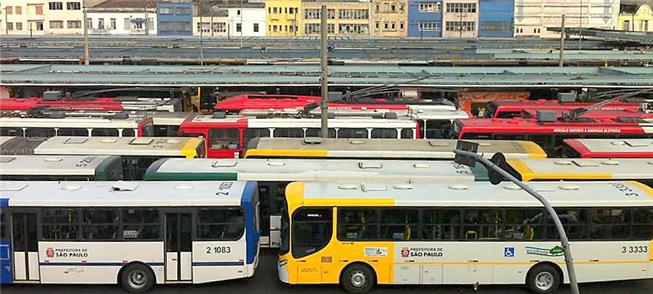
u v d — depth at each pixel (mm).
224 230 19172
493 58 61344
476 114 46500
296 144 26625
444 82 46312
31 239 19078
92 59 62531
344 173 22219
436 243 19109
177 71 50531
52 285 19766
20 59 63031
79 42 72125
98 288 19656
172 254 19156
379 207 18984
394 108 36594
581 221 19234
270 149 25828
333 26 116875
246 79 46531
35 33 120250
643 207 19312
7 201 18891
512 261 19234
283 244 19328
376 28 117188
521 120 31516
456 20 117125
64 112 33938
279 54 65125
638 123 31312
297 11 116500
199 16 115625
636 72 50750
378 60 62531
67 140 27375
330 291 19609
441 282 19328
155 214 19031
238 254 19219
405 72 50250
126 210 18984
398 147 26344
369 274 19250
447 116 33938
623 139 28750
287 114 33438
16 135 31531
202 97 46938
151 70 51469
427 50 66938
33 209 18938
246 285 20016
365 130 31297
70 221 19000
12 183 20406
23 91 45625
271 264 21688
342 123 31297
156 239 19109
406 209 19000
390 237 19109
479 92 47031
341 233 19094
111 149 26359
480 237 19141
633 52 65188
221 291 19562
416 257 19141
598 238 19297
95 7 120125
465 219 19078
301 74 49000
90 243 19062
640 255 19438
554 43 75000
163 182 20594
